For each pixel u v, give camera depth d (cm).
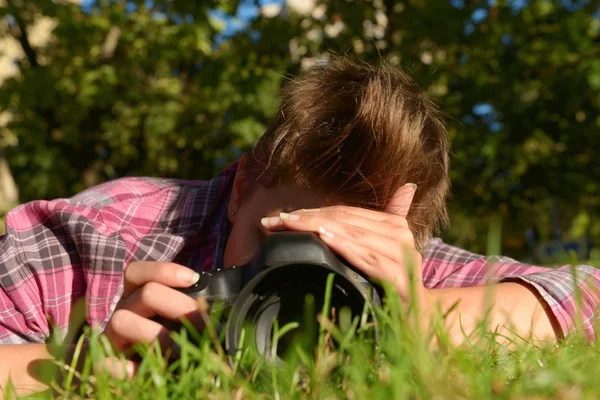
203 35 925
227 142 1004
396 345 110
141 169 1173
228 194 214
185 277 134
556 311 179
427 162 181
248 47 897
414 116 177
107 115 1071
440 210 198
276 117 193
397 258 141
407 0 859
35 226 202
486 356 122
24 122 1064
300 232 128
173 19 938
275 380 108
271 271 120
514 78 856
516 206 985
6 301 192
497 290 183
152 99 1011
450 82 874
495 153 881
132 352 136
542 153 952
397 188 168
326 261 123
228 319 118
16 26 1020
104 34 980
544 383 102
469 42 856
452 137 879
